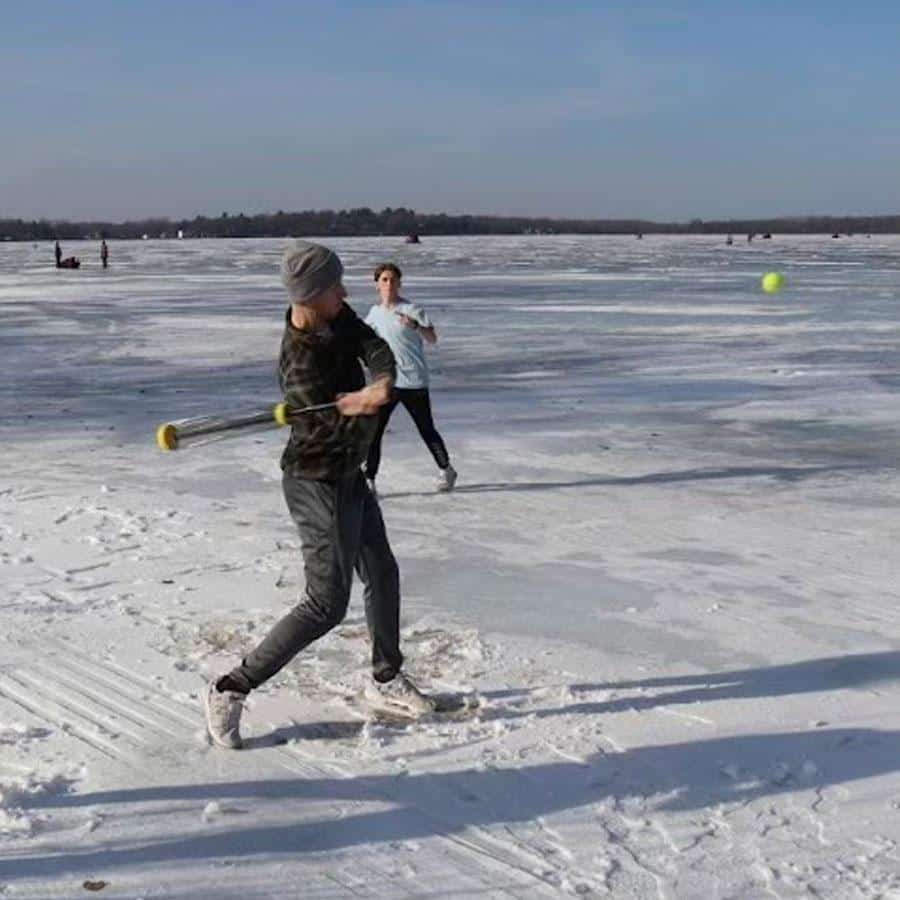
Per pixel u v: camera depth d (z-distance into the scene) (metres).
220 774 4.55
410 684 5.17
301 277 4.47
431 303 33.31
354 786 4.46
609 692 5.38
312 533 4.68
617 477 10.26
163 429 4.48
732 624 6.37
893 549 7.93
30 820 4.17
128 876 3.84
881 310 29.95
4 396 15.54
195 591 6.85
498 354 20.45
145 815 4.23
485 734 4.91
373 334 4.63
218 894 3.75
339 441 4.62
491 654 5.86
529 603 6.73
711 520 8.74
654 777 4.54
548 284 43.38
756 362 18.97
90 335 24.53
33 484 9.80
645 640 6.11
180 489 9.62
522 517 8.81
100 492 9.48
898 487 9.87
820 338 22.78
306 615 4.70
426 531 8.38
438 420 13.32
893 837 4.11
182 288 42.53
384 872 3.88
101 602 6.65
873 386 16.16
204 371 18.34
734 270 55.19
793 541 8.15
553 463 10.86
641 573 7.36
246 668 4.73
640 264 64.00
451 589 7.00
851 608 6.67
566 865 3.93
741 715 5.13
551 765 4.63
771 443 11.95
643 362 19.11
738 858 3.97
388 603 5.04
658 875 3.86
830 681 5.54
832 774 4.58
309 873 3.87
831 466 10.74
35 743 4.82
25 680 5.51
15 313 30.84
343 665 5.67
